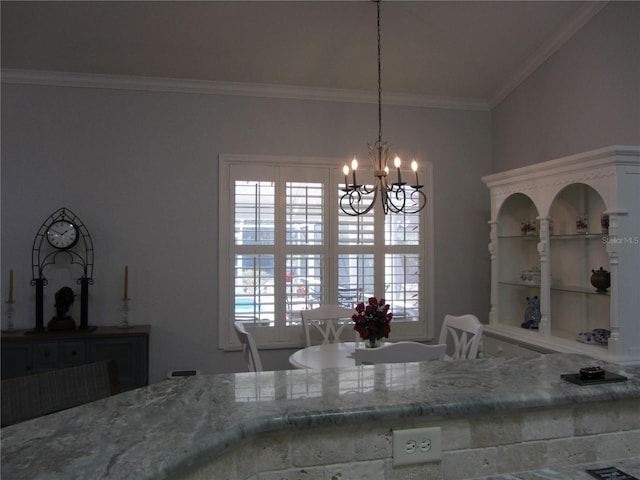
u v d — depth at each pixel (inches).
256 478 33.7
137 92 130.2
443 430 36.7
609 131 106.0
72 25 107.8
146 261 129.3
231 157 134.2
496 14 110.4
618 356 92.1
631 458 40.9
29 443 29.5
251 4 103.8
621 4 102.7
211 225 133.0
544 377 43.5
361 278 140.3
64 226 122.1
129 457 27.4
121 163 128.9
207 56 121.6
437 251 146.5
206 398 38.0
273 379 43.4
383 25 112.9
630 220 93.4
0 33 108.7
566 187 106.0
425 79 137.2
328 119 140.9
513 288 131.9
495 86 143.0
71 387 48.6
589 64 111.3
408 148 146.2
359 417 34.4
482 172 151.6
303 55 123.0
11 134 123.3
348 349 108.1
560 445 39.3
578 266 111.6
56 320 117.5
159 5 102.8
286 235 136.8
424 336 144.0
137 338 117.6
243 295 133.6
